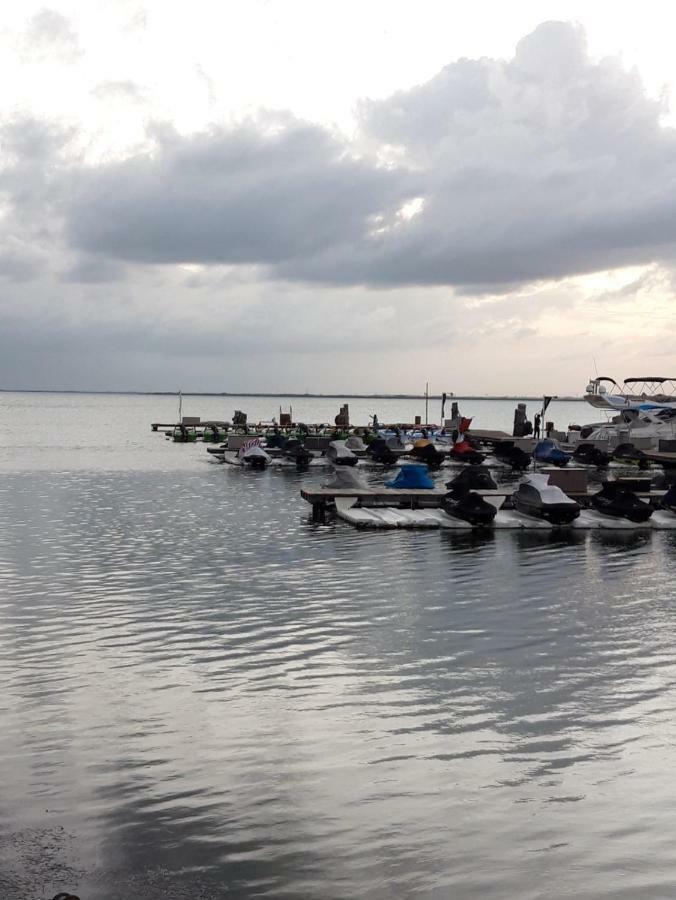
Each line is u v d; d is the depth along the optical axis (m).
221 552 29.80
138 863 10.48
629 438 73.38
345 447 65.56
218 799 12.02
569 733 14.32
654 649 19.05
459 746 13.77
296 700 15.76
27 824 11.34
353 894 9.90
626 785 12.45
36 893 9.88
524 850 10.75
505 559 29.03
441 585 25.08
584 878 10.16
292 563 27.98
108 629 20.23
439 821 11.44
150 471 59.28
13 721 14.69
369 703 15.62
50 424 141.38
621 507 36.41
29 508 40.62
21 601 22.80
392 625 20.78
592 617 21.72
